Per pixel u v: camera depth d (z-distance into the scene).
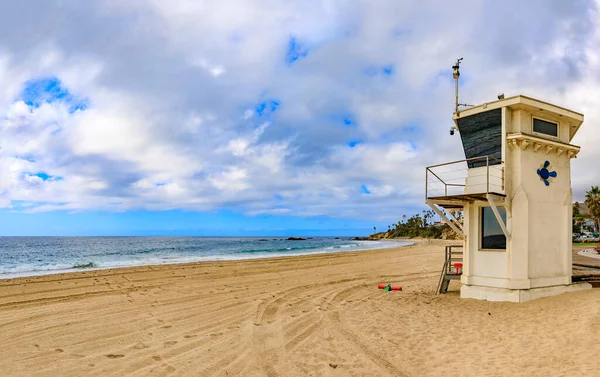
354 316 10.30
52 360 6.79
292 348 7.56
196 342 7.96
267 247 70.06
